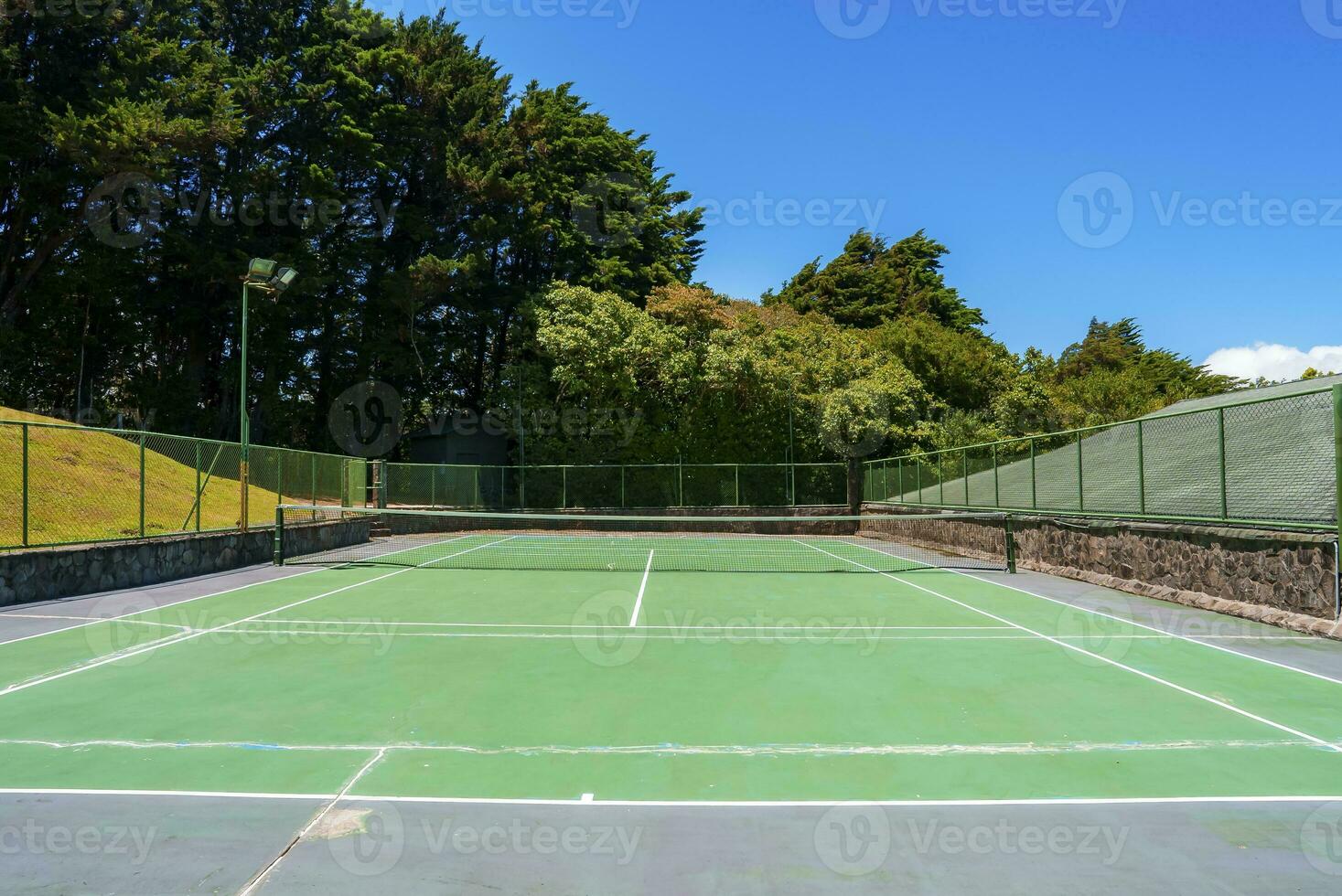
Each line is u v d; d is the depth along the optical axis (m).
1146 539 13.16
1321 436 11.62
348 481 25.50
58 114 24.23
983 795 4.69
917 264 59.00
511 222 34.50
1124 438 15.05
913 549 23.30
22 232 26.72
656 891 3.57
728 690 7.07
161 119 23.67
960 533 21.44
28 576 11.80
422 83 34.22
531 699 6.78
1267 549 10.45
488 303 36.25
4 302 26.64
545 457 32.41
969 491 21.34
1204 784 4.85
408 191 37.09
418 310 33.62
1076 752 5.43
